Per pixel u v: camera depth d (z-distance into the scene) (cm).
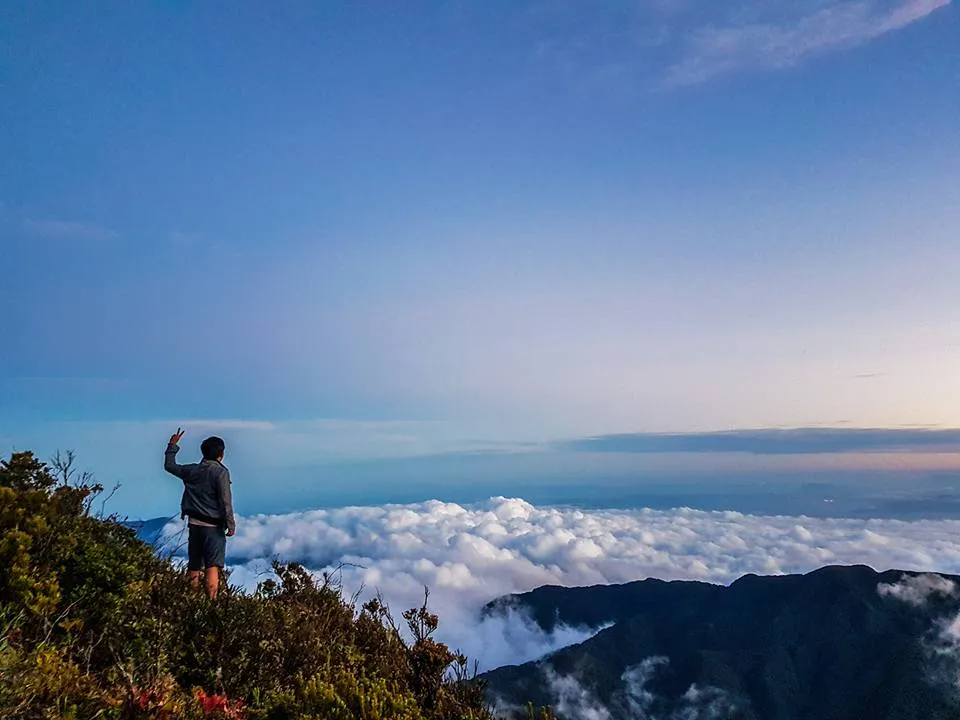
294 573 810
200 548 810
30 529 599
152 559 750
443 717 611
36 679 417
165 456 834
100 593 588
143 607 607
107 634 546
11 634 486
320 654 645
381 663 687
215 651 593
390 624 756
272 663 610
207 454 844
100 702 441
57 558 590
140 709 453
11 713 391
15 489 657
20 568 543
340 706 535
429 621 746
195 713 477
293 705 530
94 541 648
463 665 694
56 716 398
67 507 699
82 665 504
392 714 546
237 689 554
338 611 770
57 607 561
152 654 544
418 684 672
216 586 767
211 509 818
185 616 632
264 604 704
